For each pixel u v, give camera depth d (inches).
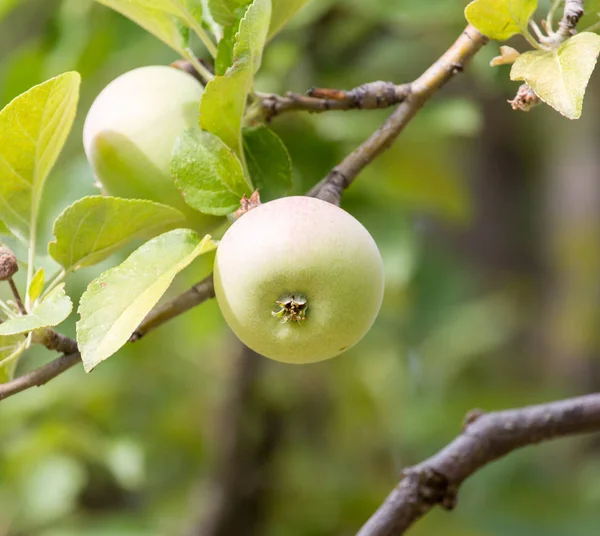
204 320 74.4
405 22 60.3
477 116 59.6
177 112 40.1
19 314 38.6
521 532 70.5
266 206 37.8
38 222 57.9
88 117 40.6
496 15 38.9
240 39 38.6
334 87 60.7
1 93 69.7
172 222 39.6
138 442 73.2
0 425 69.9
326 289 37.3
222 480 69.3
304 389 76.1
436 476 42.8
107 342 37.3
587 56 38.3
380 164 61.9
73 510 75.5
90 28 61.7
